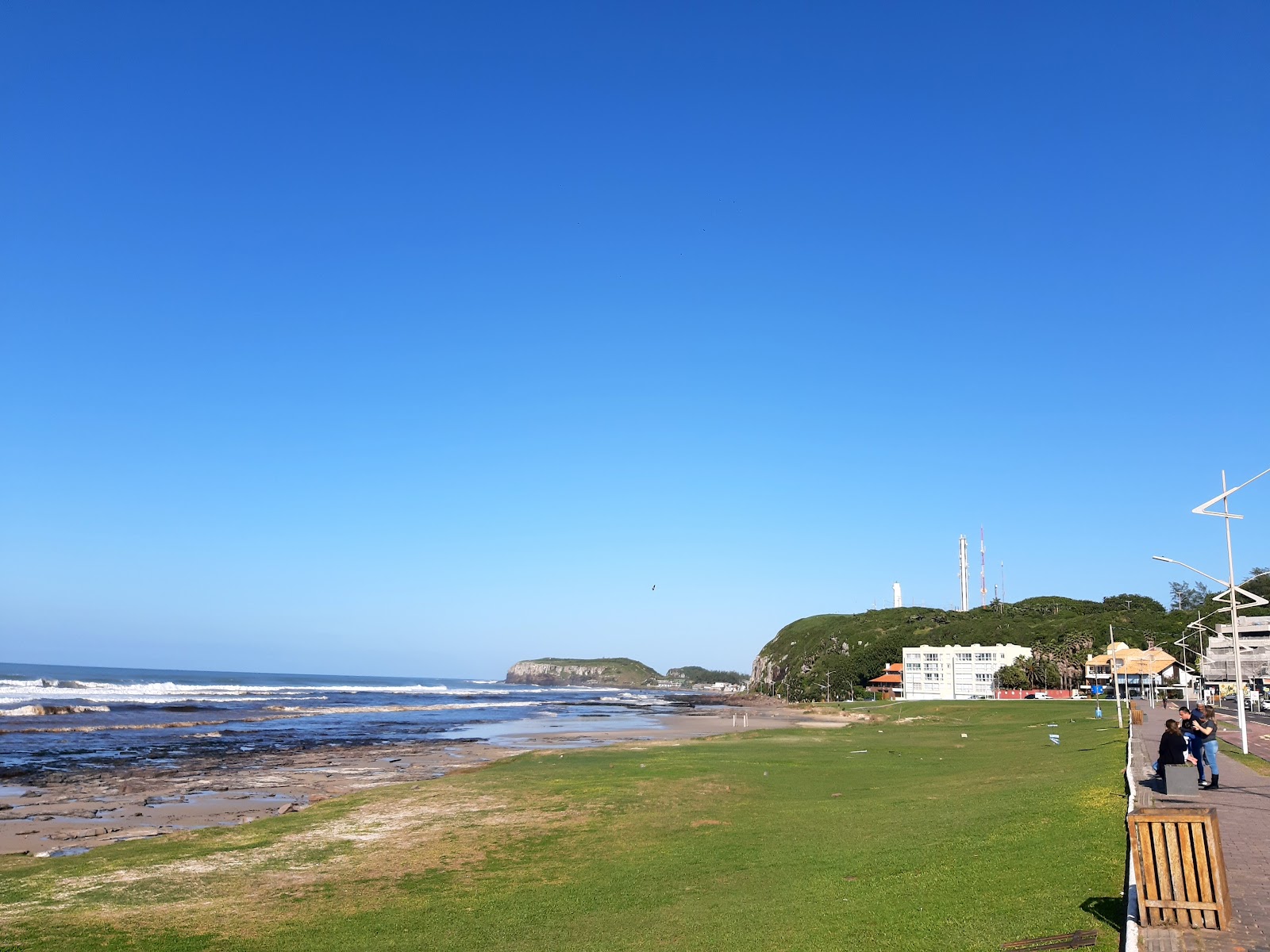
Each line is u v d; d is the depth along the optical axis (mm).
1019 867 17047
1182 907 11594
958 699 133500
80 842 32406
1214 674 110312
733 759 47656
